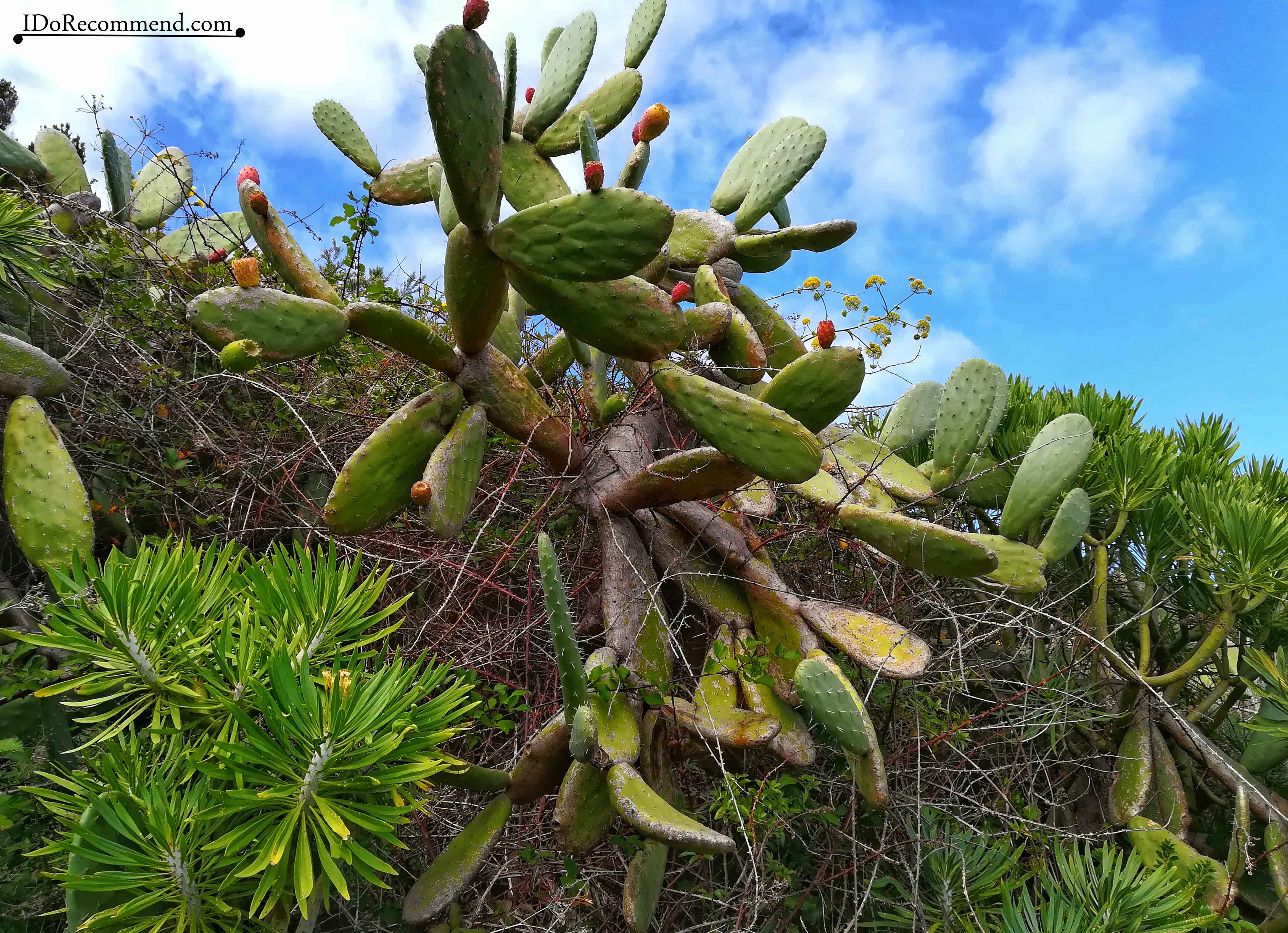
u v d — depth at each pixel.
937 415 2.85
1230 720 3.13
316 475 2.60
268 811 1.15
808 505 2.47
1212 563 2.52
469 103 1.47
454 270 1.71
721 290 2.61
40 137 3.39
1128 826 2.39
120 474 2.39
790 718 1.95
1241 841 2.16
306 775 1.15
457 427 1.84
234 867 1.20
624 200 1.52
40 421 1.98
